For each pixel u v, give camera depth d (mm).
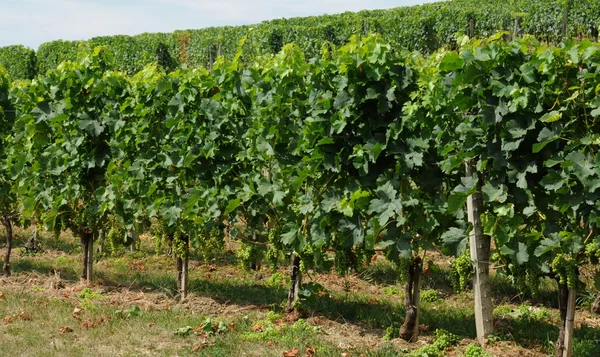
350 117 6680
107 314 7770
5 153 9883
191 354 6426
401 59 6559
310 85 6984
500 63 5770
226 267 10508
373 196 6672
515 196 5906
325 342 6727
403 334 6875
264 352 6453
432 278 9438
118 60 30875
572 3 23656
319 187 7156
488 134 5887
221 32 31484
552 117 5414
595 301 7887
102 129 8891
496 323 7418
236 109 7887
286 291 8961
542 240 5758
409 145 6449
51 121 9133
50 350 6492
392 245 6523
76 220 9172
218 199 7996
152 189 8398
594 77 5395
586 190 5395
